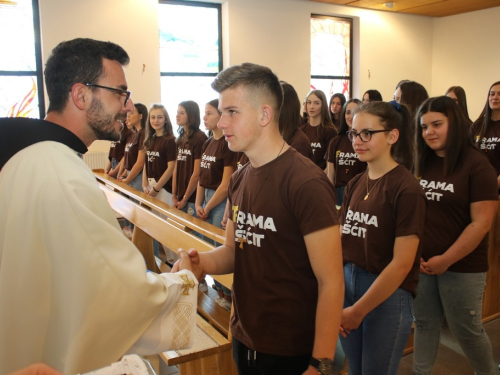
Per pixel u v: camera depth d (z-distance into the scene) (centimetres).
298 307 119
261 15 733
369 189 160
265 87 114
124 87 119
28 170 101
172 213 261
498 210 267
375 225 154
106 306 98
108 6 606
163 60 681
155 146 427
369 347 154
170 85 691
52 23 573
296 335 119
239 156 323
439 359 245
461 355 249
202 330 193
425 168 196
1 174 104
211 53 718
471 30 878
